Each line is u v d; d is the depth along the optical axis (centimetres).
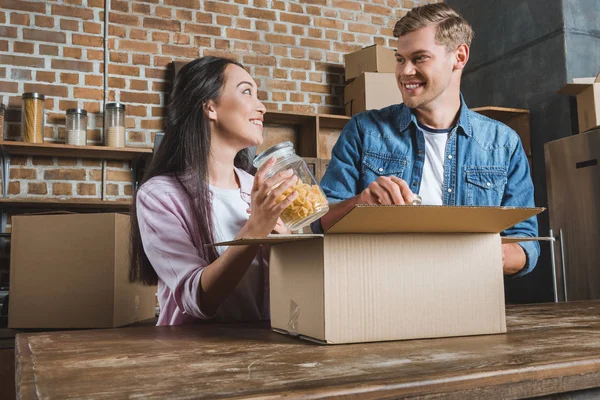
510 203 183
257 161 103
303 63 428
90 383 61
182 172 142
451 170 181
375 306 87
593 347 79
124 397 54
